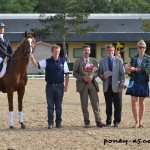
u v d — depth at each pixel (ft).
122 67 45.32
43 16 181.37
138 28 203.62
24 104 65.16
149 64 44.73
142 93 44.62
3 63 45.80
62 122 48.65
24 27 202.39
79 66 45.68
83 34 177.78
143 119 50.14
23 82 46.16
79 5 175.94
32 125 47.03
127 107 61.46
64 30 172.04
